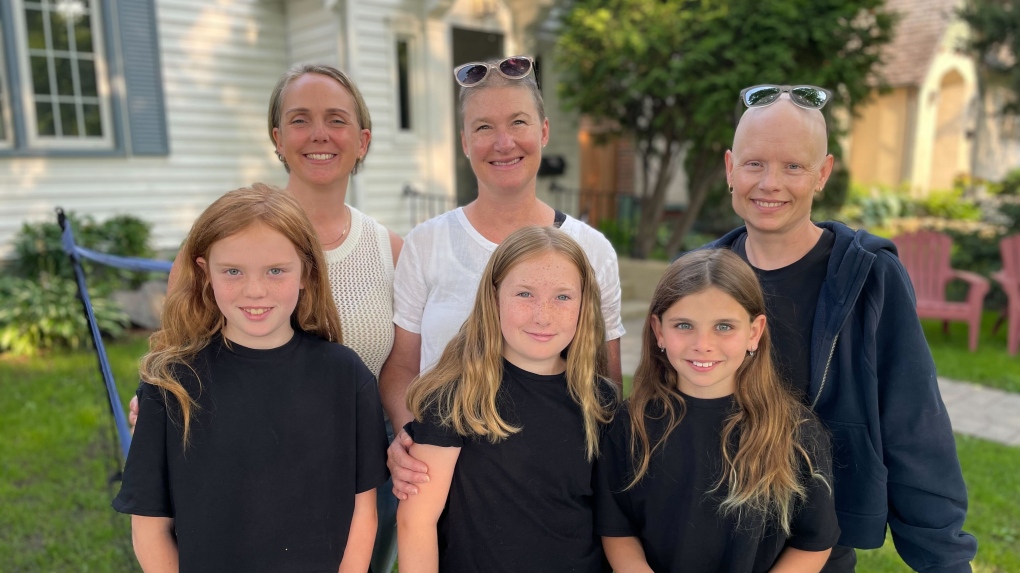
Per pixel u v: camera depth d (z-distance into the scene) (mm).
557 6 8742
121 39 7129
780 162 1605
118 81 7160
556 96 8883
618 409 1663
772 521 1558
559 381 1609
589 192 9414
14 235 6770
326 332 1610
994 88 9625
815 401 1621
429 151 8242
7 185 6703
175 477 1421
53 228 6551
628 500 1633
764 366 1591
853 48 7699
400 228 8039
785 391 1617
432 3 7758
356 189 7574
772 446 1528
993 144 14070
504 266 1557
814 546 1543
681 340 1555
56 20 6918
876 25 7422
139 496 1392
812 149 1601
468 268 1827
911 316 1562
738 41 7227
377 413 1587
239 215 1422
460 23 8289
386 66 7727
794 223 1660
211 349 1491
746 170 1659
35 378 5395
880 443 1584
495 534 1550
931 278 6914
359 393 1556
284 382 1485
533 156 1779
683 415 1594
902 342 1558
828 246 1685
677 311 1559
